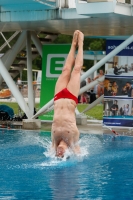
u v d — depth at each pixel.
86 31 47.09
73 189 20.78
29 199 19.33
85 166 25.12
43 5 36.56
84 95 62.94
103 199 19.38
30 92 42.94
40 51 46.31
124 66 39.44
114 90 39.75
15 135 36.41
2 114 44.59
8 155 27.95
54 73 43.38
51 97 43.44
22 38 45.31
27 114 40.97
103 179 22.48
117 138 35.03
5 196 19.72
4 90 64.62
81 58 27.69
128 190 20.69
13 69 49.69
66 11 36.22
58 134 26.70
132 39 37.22
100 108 59.12
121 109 39.78
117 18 35.72
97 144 32.12
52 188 20.88
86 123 44.03
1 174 23.25
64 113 26.67
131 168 24.78
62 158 26.53
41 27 43.06
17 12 37.81
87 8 33.56
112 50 38.81
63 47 43.19
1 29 45.44
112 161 26.44
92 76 66.38
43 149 29.98
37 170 24.11
